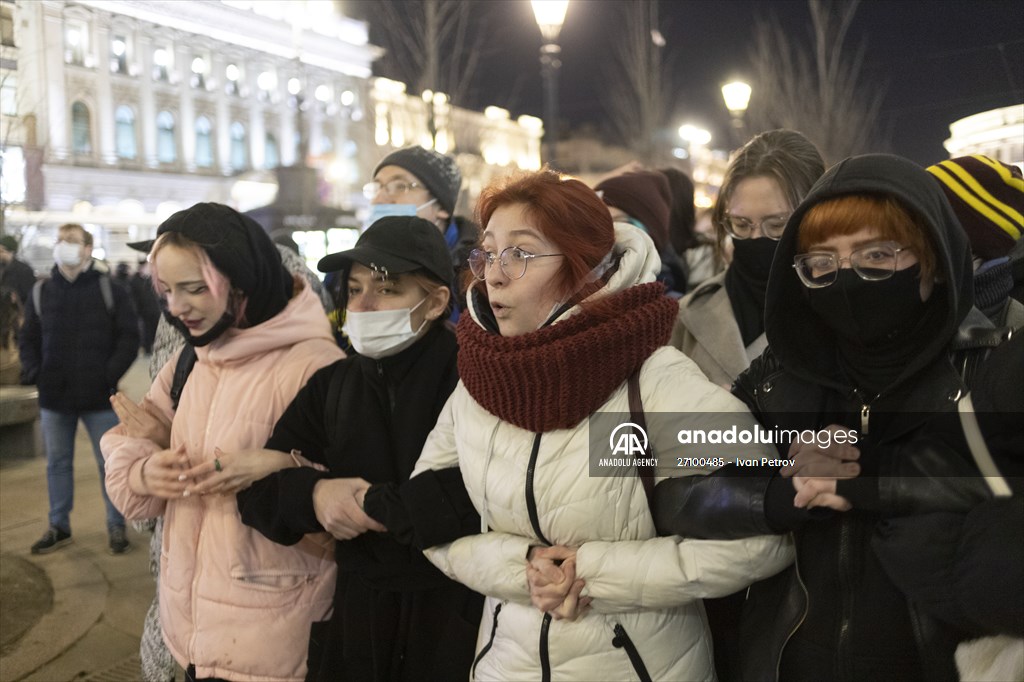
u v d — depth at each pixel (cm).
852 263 118
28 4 952
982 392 109
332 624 180
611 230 148
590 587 134
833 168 125
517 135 3438
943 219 116
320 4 1467
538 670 141
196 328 198
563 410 136
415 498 156
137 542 486
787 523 121
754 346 202
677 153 1955
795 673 127
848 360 129
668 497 136
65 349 464
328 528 171
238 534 194
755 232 195
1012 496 103
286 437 191
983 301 136
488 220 152
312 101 4134
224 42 3934
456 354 190
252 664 190
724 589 130
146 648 234
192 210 199
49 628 369
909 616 117
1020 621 99
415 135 2958
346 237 855
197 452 202
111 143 3591
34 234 991
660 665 139
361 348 180
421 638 170
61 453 471
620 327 135
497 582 143
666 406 137
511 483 142
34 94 970
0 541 483
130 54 3656
